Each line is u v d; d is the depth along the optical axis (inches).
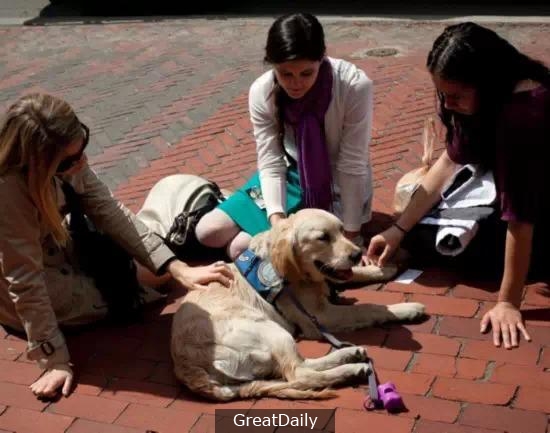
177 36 394.9
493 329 141.8
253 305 145.3
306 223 140.9
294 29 147.9
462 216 155.3
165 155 244.8
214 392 130.5
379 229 183.2
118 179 231.6
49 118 127.6
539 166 134.0
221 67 332.2
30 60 376.5
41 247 145.3
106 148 256.1
